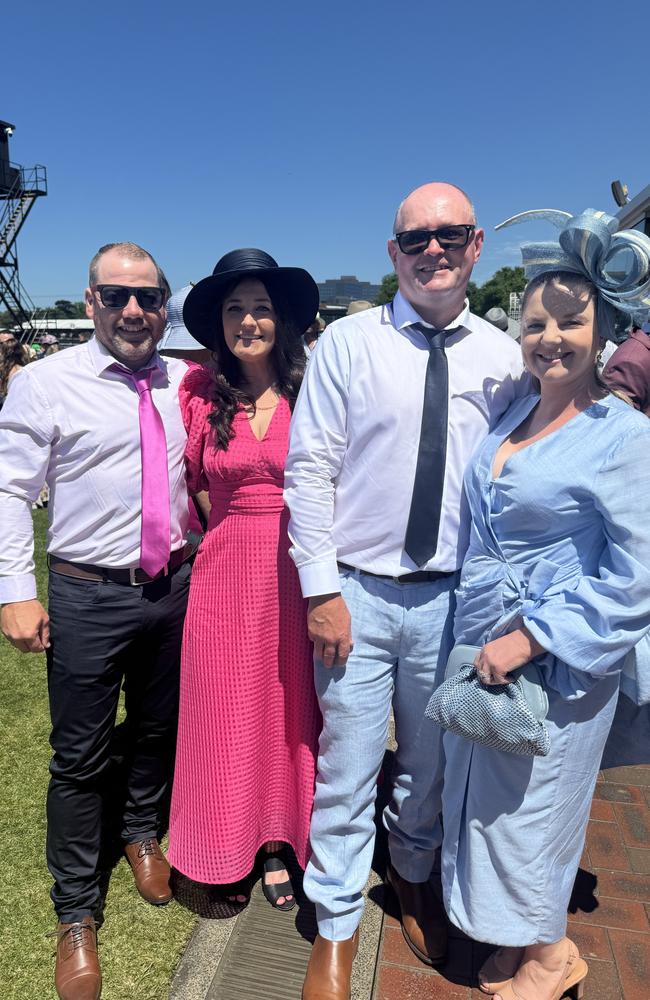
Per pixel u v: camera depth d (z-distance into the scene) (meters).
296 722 2.11
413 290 1.74
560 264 1.52
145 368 2.04
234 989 1.92
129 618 2.02
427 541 1.78
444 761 1.98
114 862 2.42
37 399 1.91
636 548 1.46
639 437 1.47
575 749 1.63
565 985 1.84
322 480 1.81
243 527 2.03
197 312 2.07
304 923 2.16
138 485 1.98
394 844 2.11
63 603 2.00
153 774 2.33
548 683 1.59
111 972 1.97
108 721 2.05
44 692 3.52
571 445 1.54
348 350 1.77
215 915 2.18
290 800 2.18
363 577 1.85
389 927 2.12
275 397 2.10
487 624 1.67
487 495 1.66
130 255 1.93
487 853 1.71
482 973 1.92
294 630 2.06
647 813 2.59
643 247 1.41
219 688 2.06
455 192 1.71
